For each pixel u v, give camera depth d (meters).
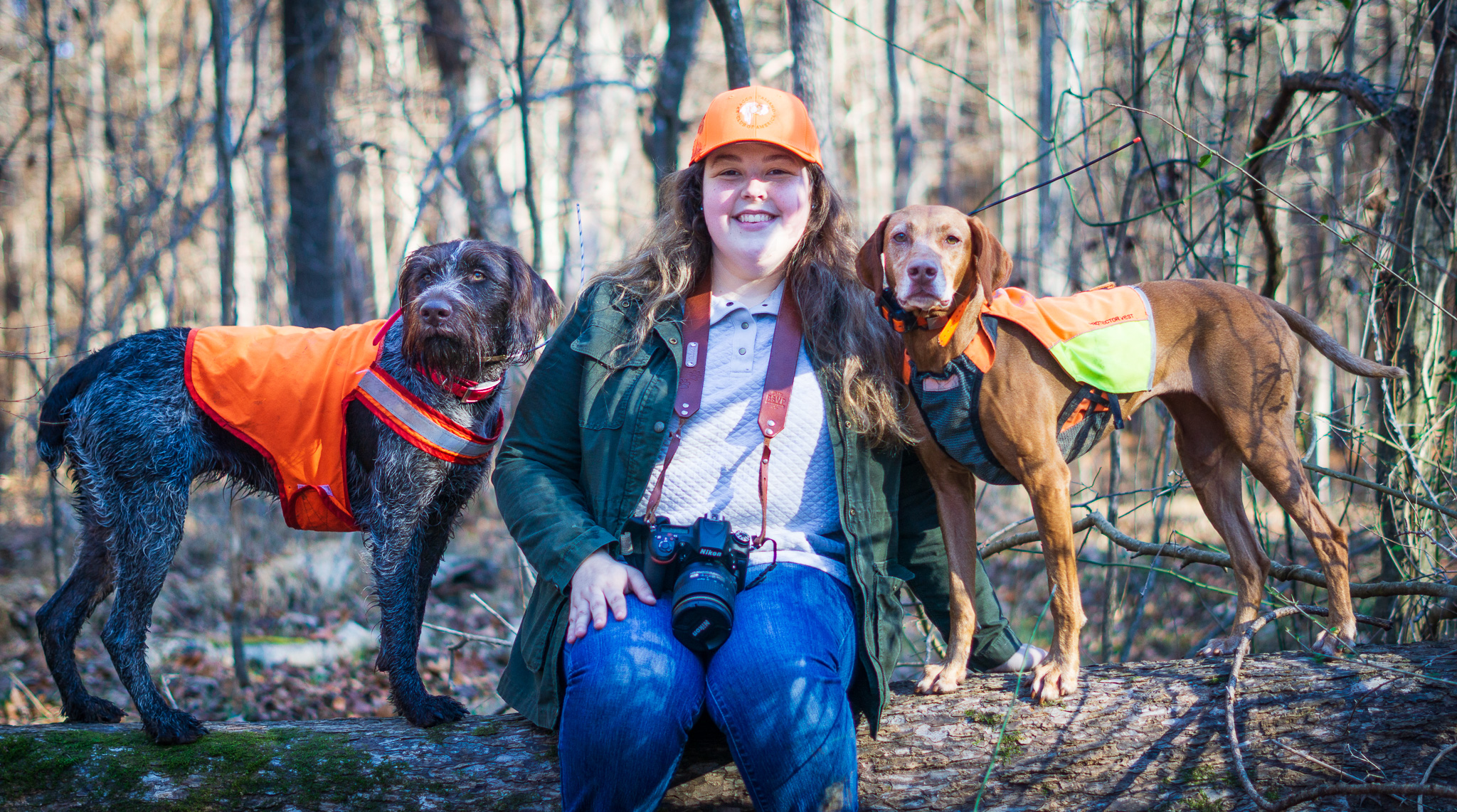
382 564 2.97
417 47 13.58
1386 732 2.41
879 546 2.53
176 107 9.65
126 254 7.22
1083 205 11.05
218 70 5.44
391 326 3.11
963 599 2.60
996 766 2.48
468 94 9.87
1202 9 5.56
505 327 3.11
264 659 5.62
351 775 2.54
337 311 9.53
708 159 2.62
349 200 14.27
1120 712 2.49
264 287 12.35
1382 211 3.70
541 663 2.48
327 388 2.99
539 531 2.47
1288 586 4.43
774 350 2.56
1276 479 2.60
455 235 11.42
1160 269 5.54
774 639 2.25
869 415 2.52
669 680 2.21
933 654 4.72
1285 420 2.62
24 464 10.44
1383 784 2.13
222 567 7.02
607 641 2.27
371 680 5.53
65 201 16.45
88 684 5.09
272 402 2.98
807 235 2.70
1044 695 2.51
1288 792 2.41
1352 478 3.18
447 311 2.82
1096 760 2.46
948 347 2.50
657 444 2.52
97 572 3.08
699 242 2.72
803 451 2.52
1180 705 2.49
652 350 2.58
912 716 2.55
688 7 8.27
